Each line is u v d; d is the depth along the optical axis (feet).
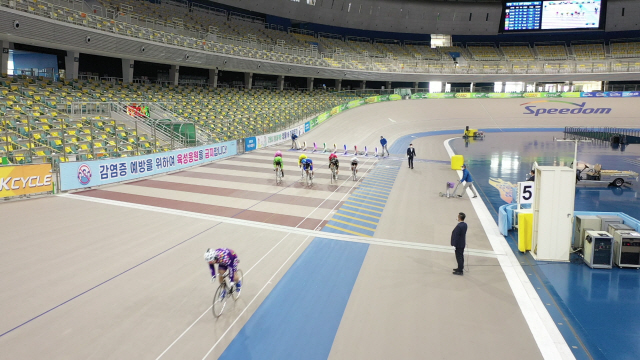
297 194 54.34
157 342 20.76
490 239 37.88
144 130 82.07
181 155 70.03
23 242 34.06
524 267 31.40
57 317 22.82
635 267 31.22
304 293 26.43
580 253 34.04
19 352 19.61
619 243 31.24
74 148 64.75
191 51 117.60
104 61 116.67
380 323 22.91
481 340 21.35
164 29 116.06
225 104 119.03
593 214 36.42
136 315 23.27
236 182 60.90
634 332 22.33
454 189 59.77
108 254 32.09
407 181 66.08
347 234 38.60
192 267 30.04
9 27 74.49
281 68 148.66
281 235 37.83
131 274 28.60
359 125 140.05
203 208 46.19
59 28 83.87
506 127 160.25
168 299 25.22
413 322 23.06
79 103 76.64
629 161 88.89
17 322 22.18
